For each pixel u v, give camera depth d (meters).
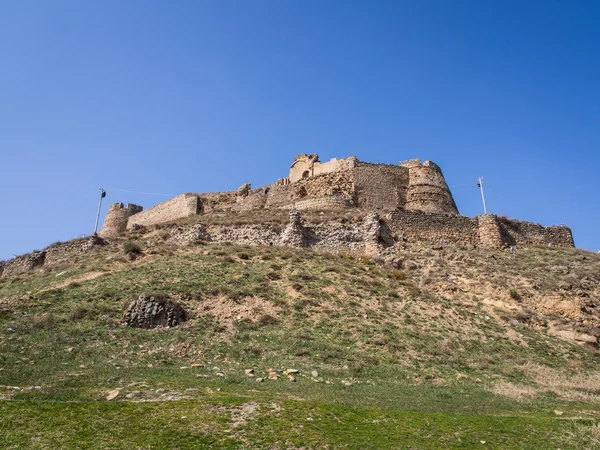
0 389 13.71
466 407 15.05
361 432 12.06
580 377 19.22
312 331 20.72
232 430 11.57
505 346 21.77
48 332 18.98
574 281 29.23
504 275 29.14
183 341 19.00
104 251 33.94
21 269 37.66
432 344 20.64
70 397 13.28
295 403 13.30
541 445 12.12
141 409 12.34
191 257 29.64
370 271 28.91
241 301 22.86
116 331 19.50
